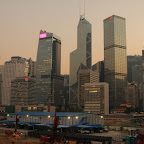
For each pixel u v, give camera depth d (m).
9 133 93.38
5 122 126.88
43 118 117.00
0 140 79.31
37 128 116.38
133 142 73.00
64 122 108.62
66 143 73.62
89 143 74.00
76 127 105.12
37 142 75.56
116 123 153.62
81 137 76.69
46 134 87.25
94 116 119.44
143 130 102.94
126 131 113.62
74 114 112.62
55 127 60.66
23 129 119.56
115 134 101.19
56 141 76.69
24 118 125.69
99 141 72.38
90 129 109.38
